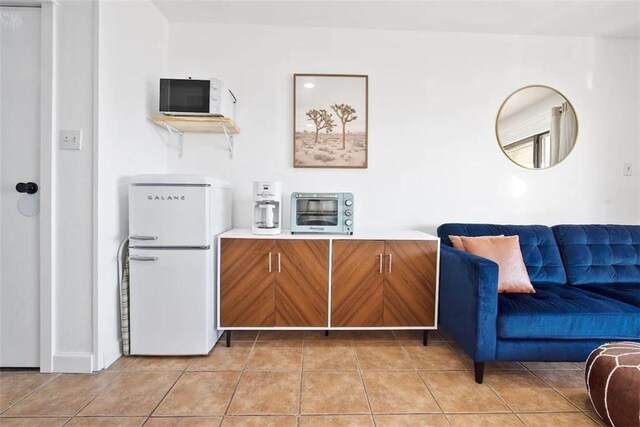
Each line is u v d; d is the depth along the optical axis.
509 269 2.00
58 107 1.72
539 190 2.66
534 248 2.29
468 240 2.15
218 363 1.88
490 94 2.63
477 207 2.65
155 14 2.34
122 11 1.93
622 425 1.28
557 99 2.65
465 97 2.63
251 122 2.58
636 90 2.67
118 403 1.50
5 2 1.68
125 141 1.98
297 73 2.57
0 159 1.73
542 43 2.64
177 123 2.31
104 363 1.80
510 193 2.66
